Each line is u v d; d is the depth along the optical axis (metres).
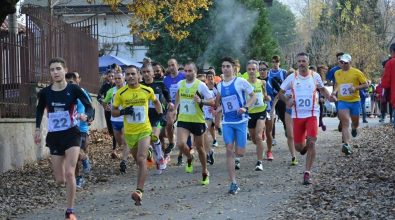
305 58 10.55
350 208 8.12
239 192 9.98
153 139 9.73
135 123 9.52
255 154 14.63
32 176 12.41
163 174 12.26
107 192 10.65
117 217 8.67
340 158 12.88
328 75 16.41
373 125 21.03
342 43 45.31
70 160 8.43
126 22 40.31
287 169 12.05
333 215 7.92
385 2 48.12
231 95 10.13
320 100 16.41
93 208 9.38
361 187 9.39
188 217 8.44
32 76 14.62
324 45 47.50
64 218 8.81
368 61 43.75
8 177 12.23
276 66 14.73
